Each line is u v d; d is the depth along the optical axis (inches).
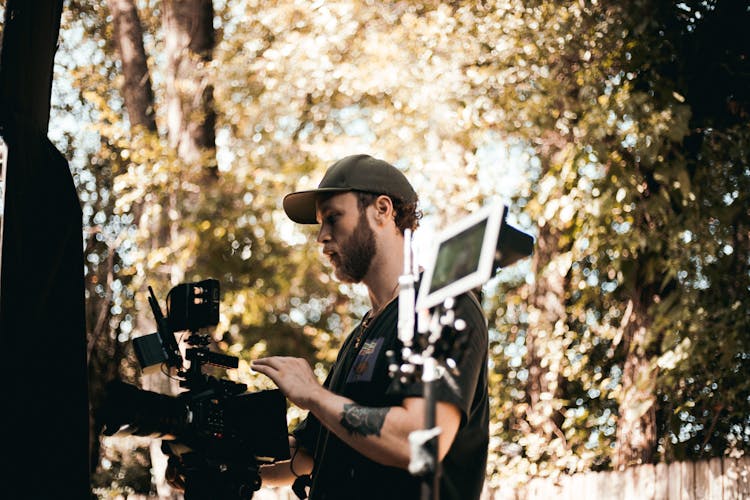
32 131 104.6
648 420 321.7
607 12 321.7
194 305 114.3
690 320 297.4
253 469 113.7
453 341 101.3
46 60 107.5
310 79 381.1
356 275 113.3
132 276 431.2
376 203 113.2
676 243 297.6
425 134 362.6
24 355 100.9
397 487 104.0
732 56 306.7
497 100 337.7
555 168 310.8
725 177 307.7
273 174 413.4
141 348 112.4
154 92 492.1
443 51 336.8
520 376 415.5
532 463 348.8
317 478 110.6
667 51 309.7
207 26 439.8
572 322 391.2
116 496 349.4
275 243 445.7
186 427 109.1
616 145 304.0
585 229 308.2
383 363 106.6
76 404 105.0
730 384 306.8
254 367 107.3
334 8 363.9
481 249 79.4
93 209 448.1
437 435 82.7
